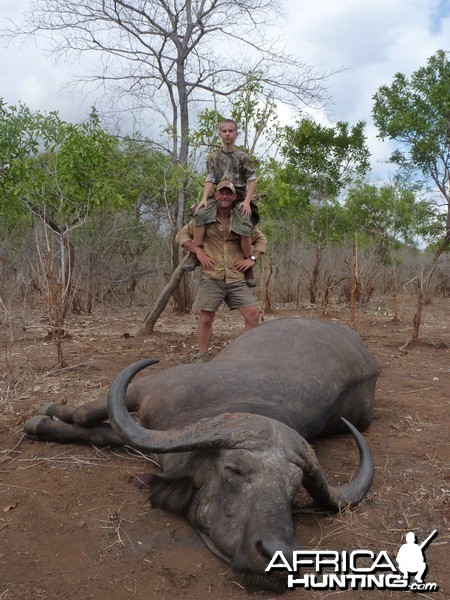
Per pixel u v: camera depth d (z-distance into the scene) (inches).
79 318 441.1
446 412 240.8
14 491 162.1
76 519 149.5
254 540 121.3
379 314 521.7
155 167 567.5
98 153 461.7
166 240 549.0
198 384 176.2
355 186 833.5
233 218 262.1
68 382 255.9
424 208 887.1
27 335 352.2
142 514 152.1
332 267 589.3
